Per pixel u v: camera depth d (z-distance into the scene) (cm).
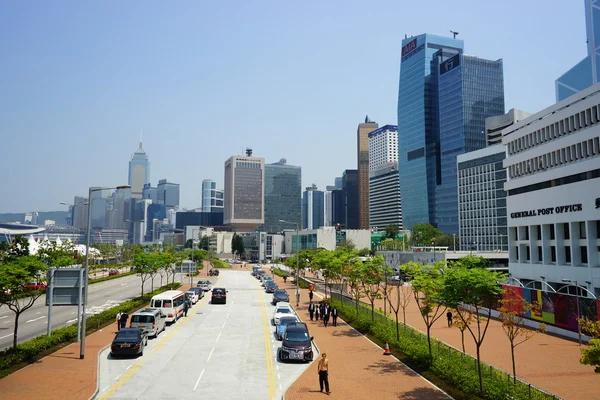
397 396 2152
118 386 2277
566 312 3866
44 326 4053
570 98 6066
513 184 7194
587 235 5544
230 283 9331
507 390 1994
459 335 3866
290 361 2848
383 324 3816
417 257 10712
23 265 3045
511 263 7269
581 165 5706
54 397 2058
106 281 9312
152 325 3550
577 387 2327
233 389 2255
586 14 16312
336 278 6347
